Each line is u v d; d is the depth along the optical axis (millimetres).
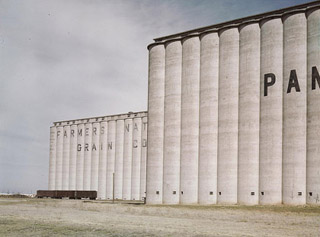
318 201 43812
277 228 29547
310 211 38938
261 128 49062
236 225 31438
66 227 32188
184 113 55812
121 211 45469
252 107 49969
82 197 92812
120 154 92875
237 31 52844
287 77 47688
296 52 47344
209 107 53562
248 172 49125
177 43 57969
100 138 98500
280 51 48844
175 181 55688
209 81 54000
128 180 90062
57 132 108938
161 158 57781
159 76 59281
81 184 100875
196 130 54906
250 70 50625
